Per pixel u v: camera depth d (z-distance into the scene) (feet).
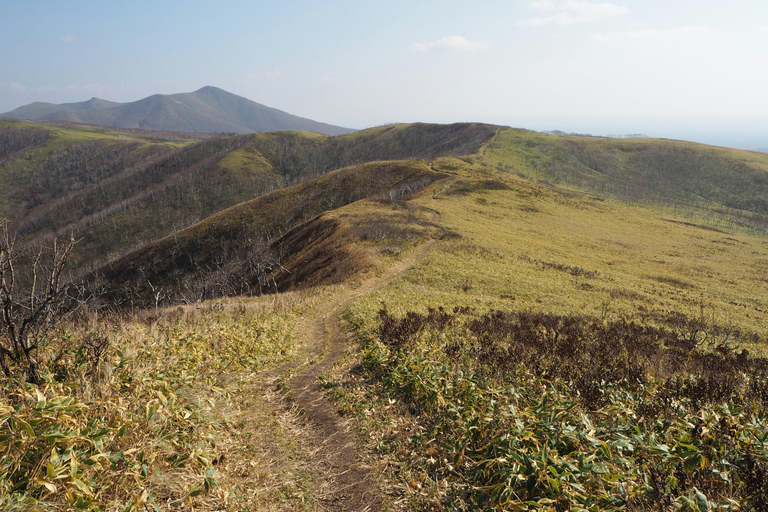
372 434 20.54
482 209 297.53
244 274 301.43
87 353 18.58
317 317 70.13
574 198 402.11
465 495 15.38
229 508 13.66
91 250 623.36
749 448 14.87
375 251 163.12
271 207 533.14
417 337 36.91
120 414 14.60
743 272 205.77
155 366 21.56
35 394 13.12
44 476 11.00
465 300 92.43
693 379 27.02
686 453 14.43
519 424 16.30
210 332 38.34
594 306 101.55
